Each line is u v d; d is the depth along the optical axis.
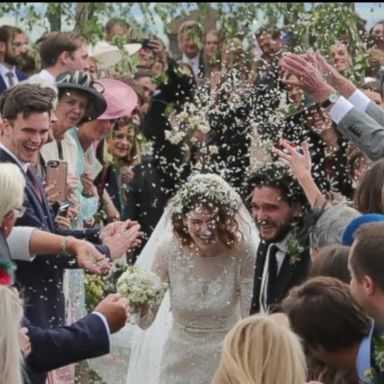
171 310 8.02
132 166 10.98
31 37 13.94
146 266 8.30
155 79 12.42
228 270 7.88
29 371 6.30
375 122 7.90
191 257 7.91
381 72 10.17
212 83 9.24
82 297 8.82
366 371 5.36
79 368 8.91
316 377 5.50
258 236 7.89
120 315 6.51
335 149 8.74
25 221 7.43
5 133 7.60
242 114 8.64
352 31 11.34
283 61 8.02
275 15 13.77
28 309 7.38
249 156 8.54
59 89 8.99
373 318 5.39
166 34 15.09
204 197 7.74
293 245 7.38
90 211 9.67
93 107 9.26
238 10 14.02
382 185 6.99
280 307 6.35
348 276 6.01
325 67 8.32
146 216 10.96
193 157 9.01
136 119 11.13
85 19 13.77
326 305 5.44
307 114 8.72
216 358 7.87
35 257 7.45
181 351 7.92
